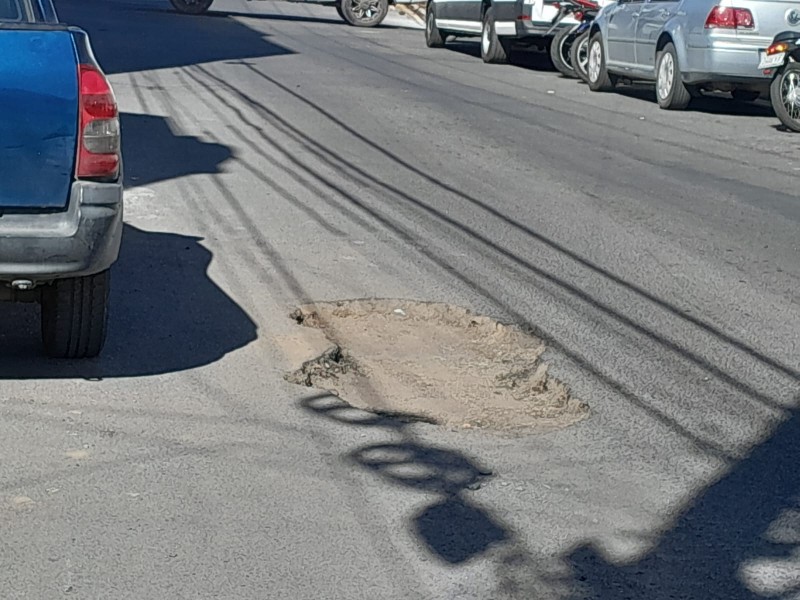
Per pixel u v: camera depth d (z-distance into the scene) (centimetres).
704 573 407
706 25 1519
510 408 564
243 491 457
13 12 579
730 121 1545
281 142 1227
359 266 789
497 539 425
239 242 836
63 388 556
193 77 1692
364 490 462
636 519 445
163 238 837
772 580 403
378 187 1037
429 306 709
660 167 1188
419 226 905
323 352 624
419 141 1271
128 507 439
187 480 464
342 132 1302
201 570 396
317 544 417
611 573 404
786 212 999
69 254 518
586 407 559
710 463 498
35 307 682
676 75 1582
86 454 484
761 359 631
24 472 466
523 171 1138
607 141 1335
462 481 473
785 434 531
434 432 526
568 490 468
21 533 417
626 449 511
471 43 2611
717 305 728
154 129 1261
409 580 395
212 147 1180
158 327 650
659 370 610
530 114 1520
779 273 807
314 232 873
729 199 1045
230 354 614
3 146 507
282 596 382
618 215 967
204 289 724
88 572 392
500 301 722
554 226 922
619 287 761
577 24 1969
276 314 684
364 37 2589
